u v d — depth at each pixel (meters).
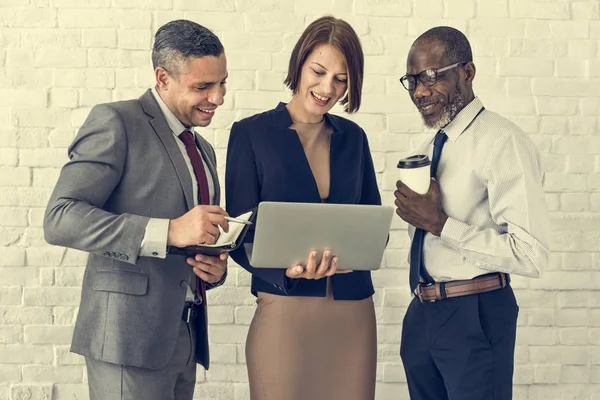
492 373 2.31
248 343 2.40
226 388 3.27
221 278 2.37
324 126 2.44
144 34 3.23
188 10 3.24
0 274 3.19
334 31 2.29
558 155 3.34
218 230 2.03
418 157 2.36
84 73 3.21
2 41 3.19
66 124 3.21
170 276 2.16
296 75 2.36
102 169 2.08
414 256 2.45
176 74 2.16
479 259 2.29
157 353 2.12
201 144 2.43
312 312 2.33
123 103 2.19
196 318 2.29
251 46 3.26
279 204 2.06
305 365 2.33
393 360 3.31
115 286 2.11
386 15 3.30
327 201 2.37
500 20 3.33
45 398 3.20
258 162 2.34
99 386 2.14
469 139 2.38
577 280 3.34
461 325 2.34
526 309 3.34
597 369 3.35
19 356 3.20
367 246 2.20
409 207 2.35
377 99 3.30
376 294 3.31
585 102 3.35
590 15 3.35
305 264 2.20
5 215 3.19
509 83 3.33
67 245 2.05
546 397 3.35
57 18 3.20
